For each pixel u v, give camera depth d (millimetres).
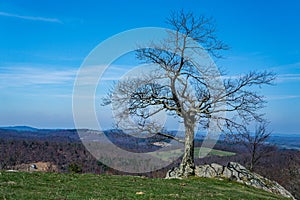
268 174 30578
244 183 17375
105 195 10008
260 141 23266
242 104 16719
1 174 11773
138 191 11352
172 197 10891
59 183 11398
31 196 8602
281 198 15492
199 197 11656
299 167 30891
